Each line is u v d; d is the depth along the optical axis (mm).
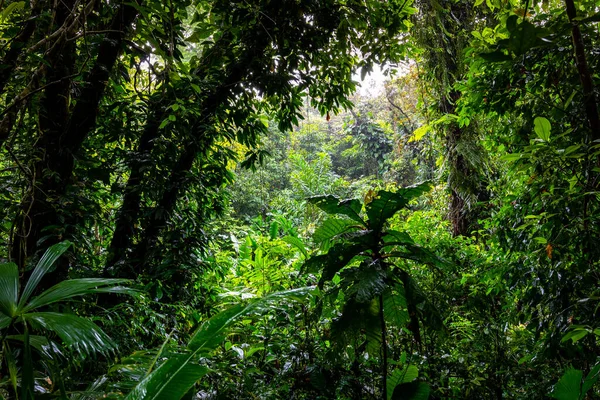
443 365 2576
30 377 973
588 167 1892
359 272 1797
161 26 2484
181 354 1103
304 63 3182
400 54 3434
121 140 2773
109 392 1319
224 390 1969
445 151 4969
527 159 2049
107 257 2588
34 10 1970
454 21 4848
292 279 3258
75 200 2217
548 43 968
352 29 3166
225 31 3076
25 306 1129
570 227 1953
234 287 3609
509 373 2467
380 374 2484
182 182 2758
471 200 4684
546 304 2137
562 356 2295
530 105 2273
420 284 2934
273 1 2840
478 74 2613
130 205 2729
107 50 2338
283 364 2418
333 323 1910
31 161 2043
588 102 1670
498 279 2545
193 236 2936
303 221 6578
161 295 2459
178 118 2648
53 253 1268
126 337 2014
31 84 1832
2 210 2145
